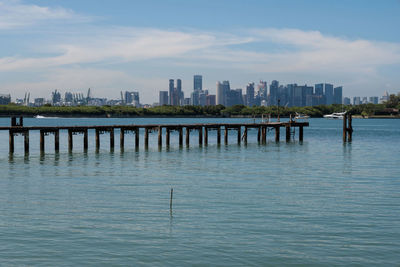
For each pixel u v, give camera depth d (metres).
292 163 51.22
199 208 27.64
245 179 39.09
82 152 62.53
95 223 24.27
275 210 27.19
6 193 32.22
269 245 20.97
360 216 25.86
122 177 40.00
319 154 62.16
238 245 20.94
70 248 20.50
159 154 60.41
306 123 86.19
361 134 123.25
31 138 96.19
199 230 23.09
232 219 25.14
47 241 21.38
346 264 18.94
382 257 19.66
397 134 122.94
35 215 25.84
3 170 44.12
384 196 31.53
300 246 20.86
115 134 115.19
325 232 22.84
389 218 25.47
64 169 45.00
